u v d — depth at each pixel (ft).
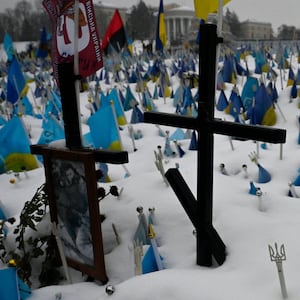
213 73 7.06
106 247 9.39
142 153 18.72
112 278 8.35
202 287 6.69
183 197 7.71
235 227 8.52
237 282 6.75
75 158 7.72
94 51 8.07
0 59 66.90
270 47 59.72
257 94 19.75
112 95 23.44
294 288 6.34
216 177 11.76
